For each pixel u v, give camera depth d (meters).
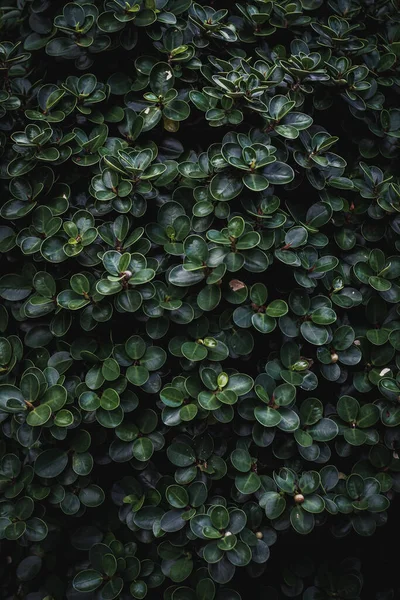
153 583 1.18
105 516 1.22
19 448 1.21
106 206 1.18
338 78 1.26
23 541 1.18
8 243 1.20
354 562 1.27
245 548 1.10
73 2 1.31
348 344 1.16
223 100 1.21
